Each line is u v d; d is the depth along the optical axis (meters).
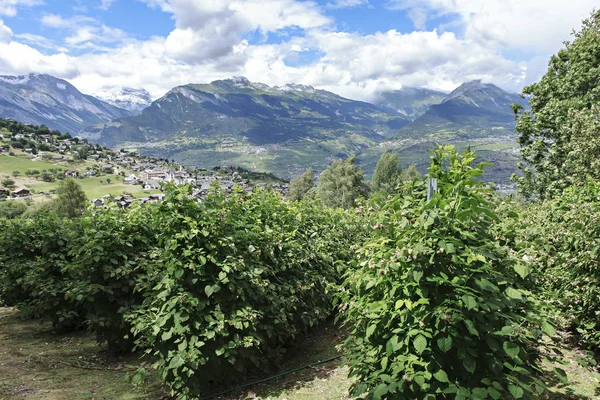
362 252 3.82
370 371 3.18
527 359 2.92
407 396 2.85
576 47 20.81
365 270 3.52
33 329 8.76
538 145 21.33
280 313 5.09
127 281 6.22
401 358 2.84
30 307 7.72
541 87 22.67
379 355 3.17
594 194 5.06
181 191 4.71
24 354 6.82
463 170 3.47
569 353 4.89
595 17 21.66
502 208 5.42
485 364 2.91
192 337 4.20
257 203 6.70
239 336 4.48
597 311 4.36
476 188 3.41
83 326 8.60
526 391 2.80
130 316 5.22
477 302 2.72
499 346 2.80
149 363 6.15
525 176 22.72
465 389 2.70
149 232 6.90
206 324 4.32
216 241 4.60
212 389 4.86
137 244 6.79
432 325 2.86
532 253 4.04
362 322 3.41
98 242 6.24
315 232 7.44
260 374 5.27
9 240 9.23
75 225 8.65
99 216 6.59
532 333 2.77
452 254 2.89
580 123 15.92
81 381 5.44
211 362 4.47
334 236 8.05
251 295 4.70
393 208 3.41
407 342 2.83
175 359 4.06
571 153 15.79
